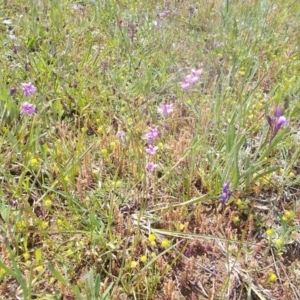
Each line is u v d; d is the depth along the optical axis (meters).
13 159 0.42
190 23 0.70
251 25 0.67
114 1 0.73
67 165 0.40
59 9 0.69
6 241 0.27
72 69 0.57
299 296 0.34
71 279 0.34
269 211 0.41
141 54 0.62
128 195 0.41
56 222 0.37
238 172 0.39
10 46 0.61
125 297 0.33
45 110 0.48
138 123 0.47
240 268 0.36
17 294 0.33
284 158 0.46
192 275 0.35
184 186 0.41
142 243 0.36
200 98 0.53
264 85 0.58
